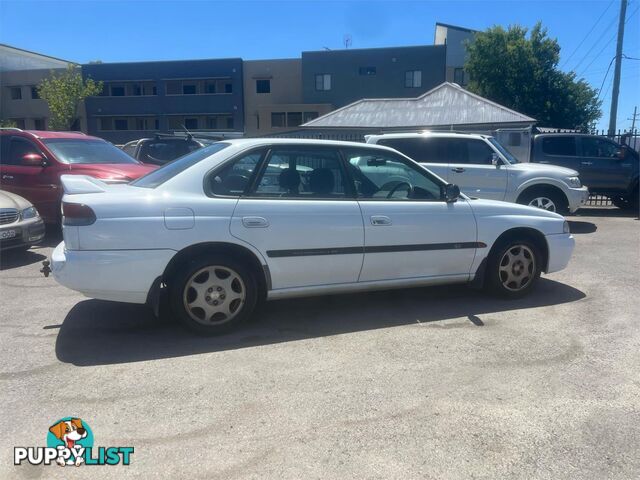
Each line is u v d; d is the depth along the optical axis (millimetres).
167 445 3064
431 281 5320
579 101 38719
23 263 7508
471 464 2902
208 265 4504
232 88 49750
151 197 4391
